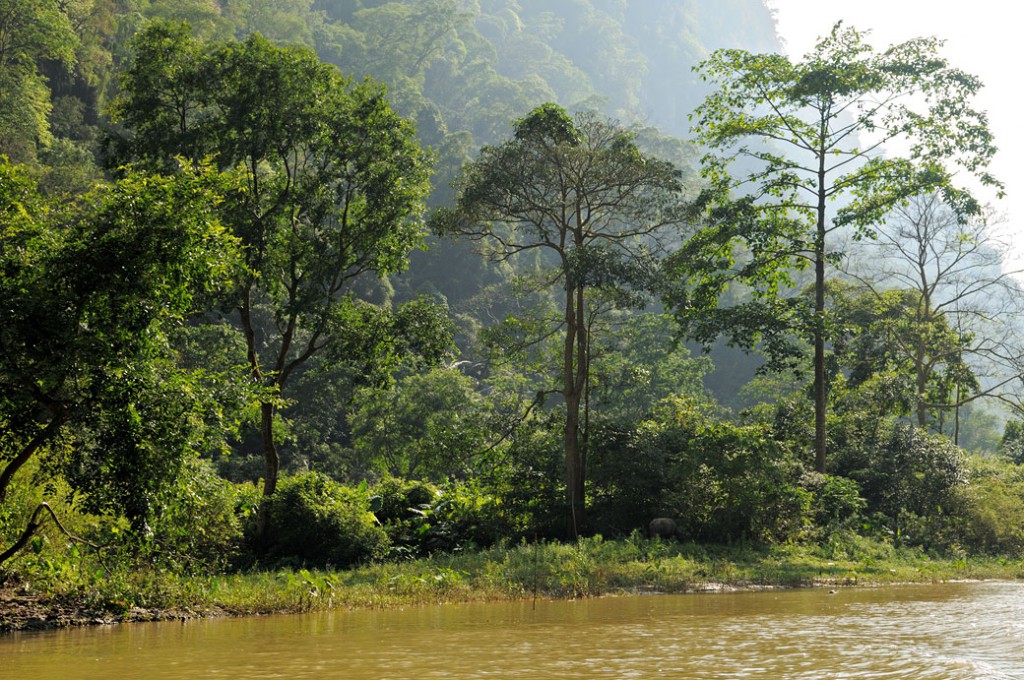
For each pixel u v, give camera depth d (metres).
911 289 45.53
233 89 22.81
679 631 10.91
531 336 29.08
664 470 25.77
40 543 12.86
